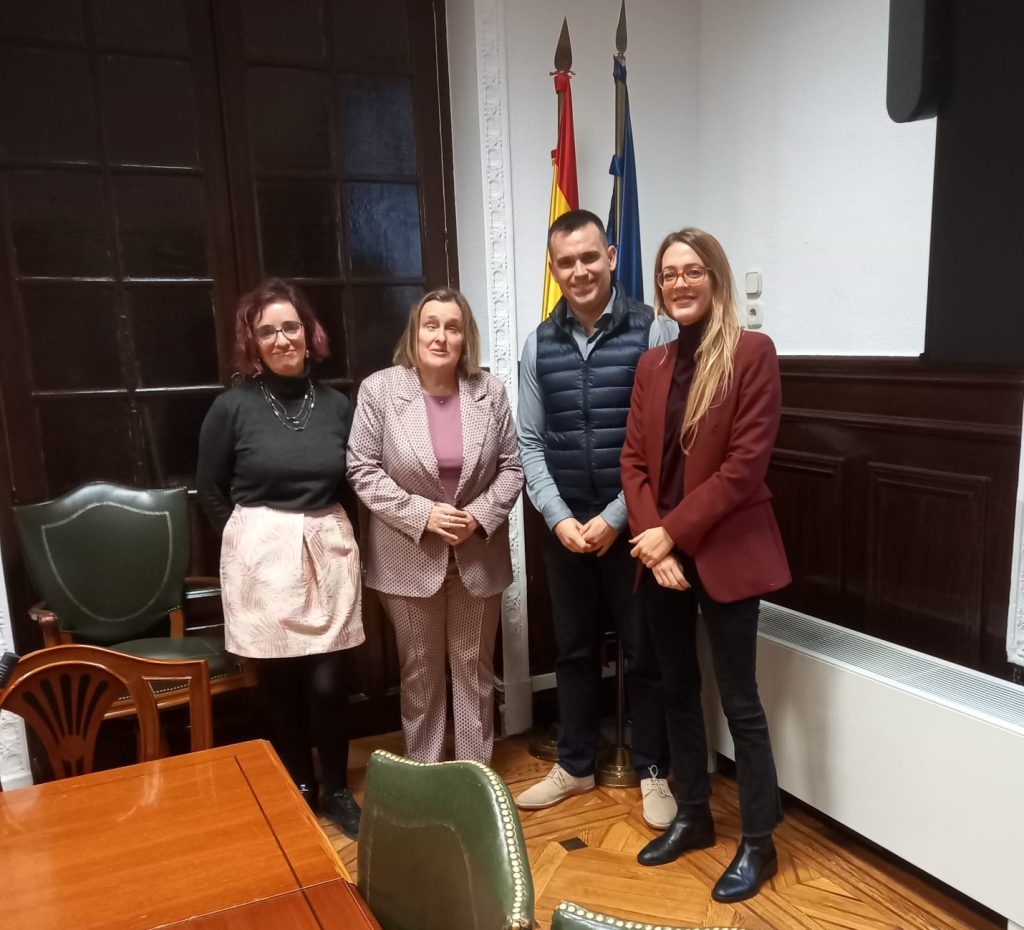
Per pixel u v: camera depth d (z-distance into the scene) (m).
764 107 2.46
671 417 1.82
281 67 2.45
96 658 1.31
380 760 1.04
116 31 2.28
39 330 2.29
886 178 2.08
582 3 2.58
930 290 1.91
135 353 2.39
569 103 2.41
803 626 2.11
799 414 2.33
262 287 2.10
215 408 2.08
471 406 2.14
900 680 1.77
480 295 2.59
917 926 1.73
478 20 2.41
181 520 2.33
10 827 1.02
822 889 1.86
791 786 2.04
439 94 2.64
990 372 1.81
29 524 2.19
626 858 2.01
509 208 2.53
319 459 2.07
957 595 1.94
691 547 1.74
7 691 1.27
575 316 2.07
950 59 1.81
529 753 2.59
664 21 2.67
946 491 1.94
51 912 0.85
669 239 1.75
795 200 2.38
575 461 2.08
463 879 0.87
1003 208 1.74
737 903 1.82
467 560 2.14
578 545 2.00
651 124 2.70
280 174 2.47
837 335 2.27
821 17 2.22
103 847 0.97
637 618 2.10
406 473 2.08
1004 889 1.58
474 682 2.26
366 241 2.62
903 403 2.03
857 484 2.18
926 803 1.71
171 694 2.10
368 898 1.03
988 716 1.58
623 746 2.42
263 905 0.86
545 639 2.76
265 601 2.02
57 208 2.27
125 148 2.32
